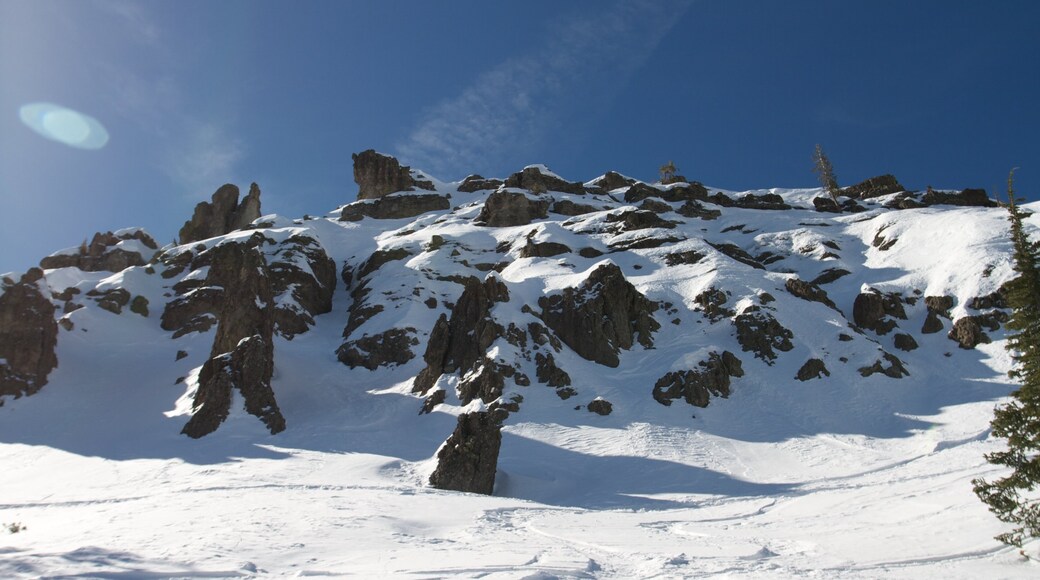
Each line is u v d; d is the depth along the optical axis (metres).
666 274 80.25
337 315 85.94
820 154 127.50
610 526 23.92
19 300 66.25
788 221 102.38
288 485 36.78
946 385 55.94
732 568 14.61
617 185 146.75
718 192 125.44
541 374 57.56
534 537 20.17
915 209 97.06
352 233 121.50
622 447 46.47
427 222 119.25
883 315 69.06
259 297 66.69
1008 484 16.41
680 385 56.03
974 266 69.94
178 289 90.19
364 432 52.00
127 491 39.12
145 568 12.99
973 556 15.37
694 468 42.47
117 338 77.00
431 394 57.12
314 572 13.09
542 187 129.00
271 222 116.25
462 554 15.75
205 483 39.62
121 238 116.75
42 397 61.97
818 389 56.53
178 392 61.66
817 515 25.56
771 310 67.00
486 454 39.78
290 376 63.09
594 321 64.75
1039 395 16.55
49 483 42.91
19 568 12.71
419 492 33.84
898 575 13.73
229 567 13.45
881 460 42.25
